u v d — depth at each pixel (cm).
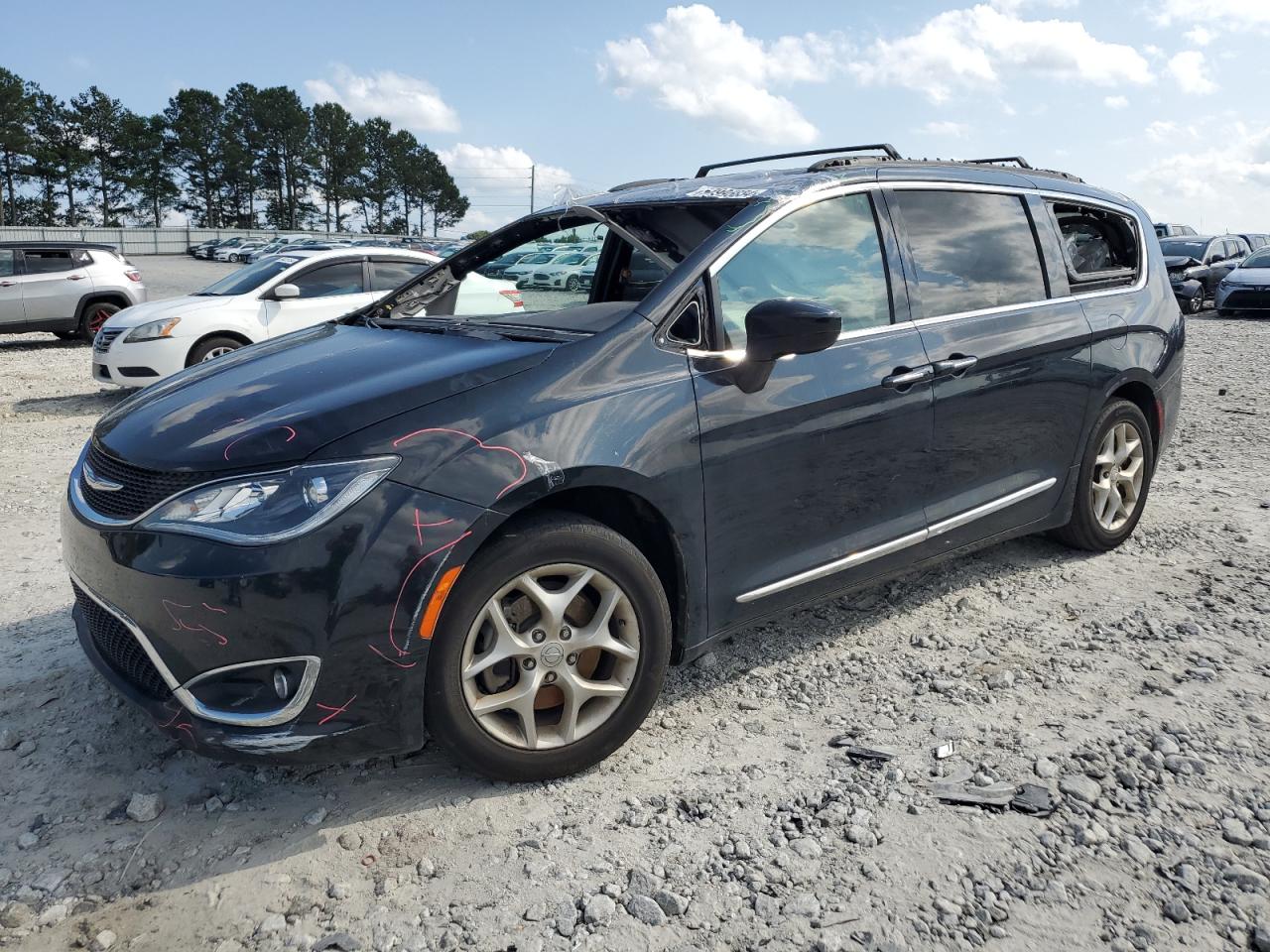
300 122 10306
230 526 244
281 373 307
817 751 301
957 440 375
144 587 250
